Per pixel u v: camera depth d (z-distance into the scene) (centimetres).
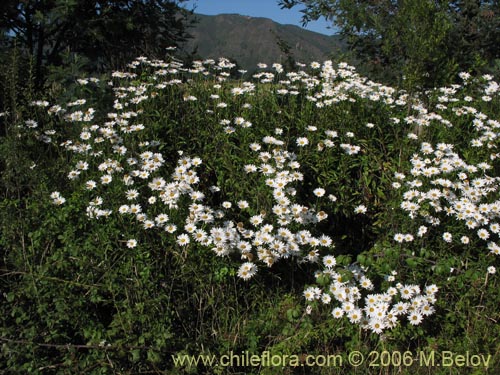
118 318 318
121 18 736
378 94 565
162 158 456
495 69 657
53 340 312
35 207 379
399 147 495
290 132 504
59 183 433
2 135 524
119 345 298
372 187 471
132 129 464
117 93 534
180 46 866
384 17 691
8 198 416
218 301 360
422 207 411
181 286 357
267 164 432
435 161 450
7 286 342
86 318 323
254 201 408
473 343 336
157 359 295
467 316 355
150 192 421
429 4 588
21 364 298
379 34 684
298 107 544
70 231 354
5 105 500
